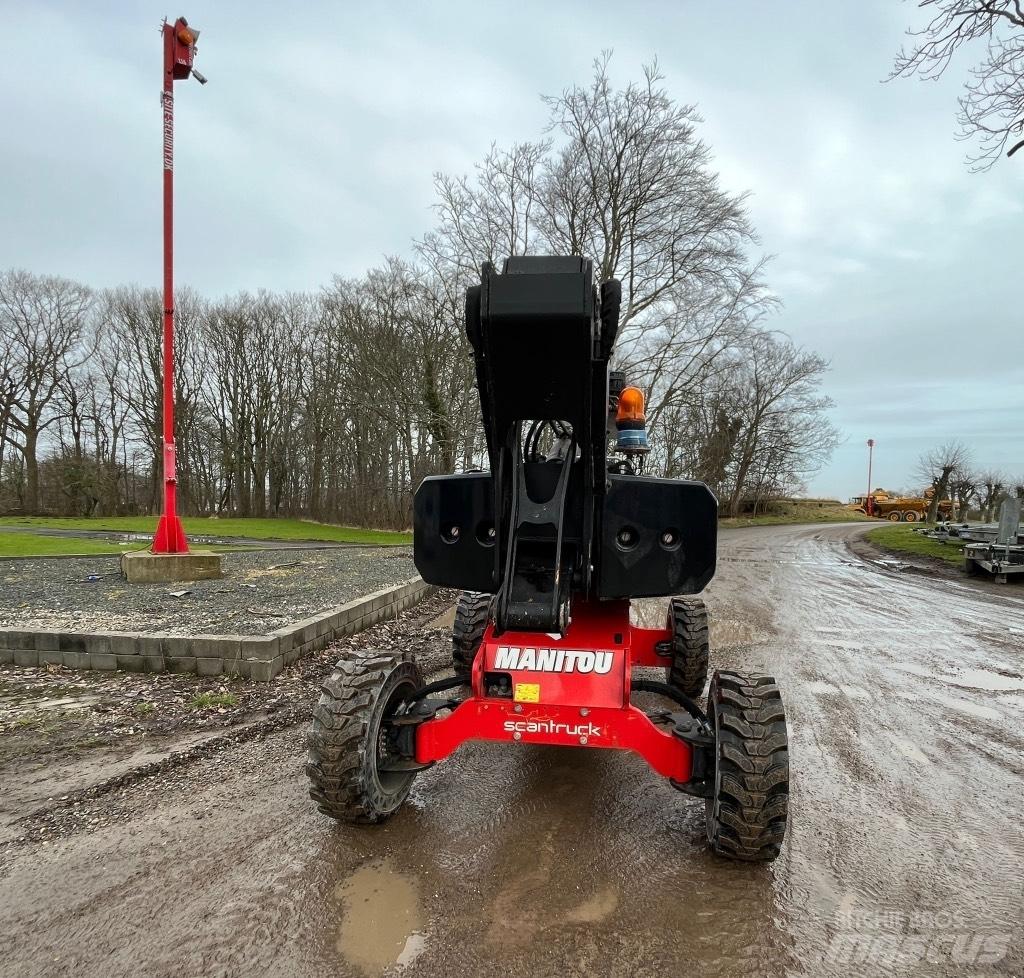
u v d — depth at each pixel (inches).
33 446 1617.9
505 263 99.8
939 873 115.7
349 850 119.0
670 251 1033.5
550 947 94.8
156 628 253.6
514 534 116.6
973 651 287.4
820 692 223.0
